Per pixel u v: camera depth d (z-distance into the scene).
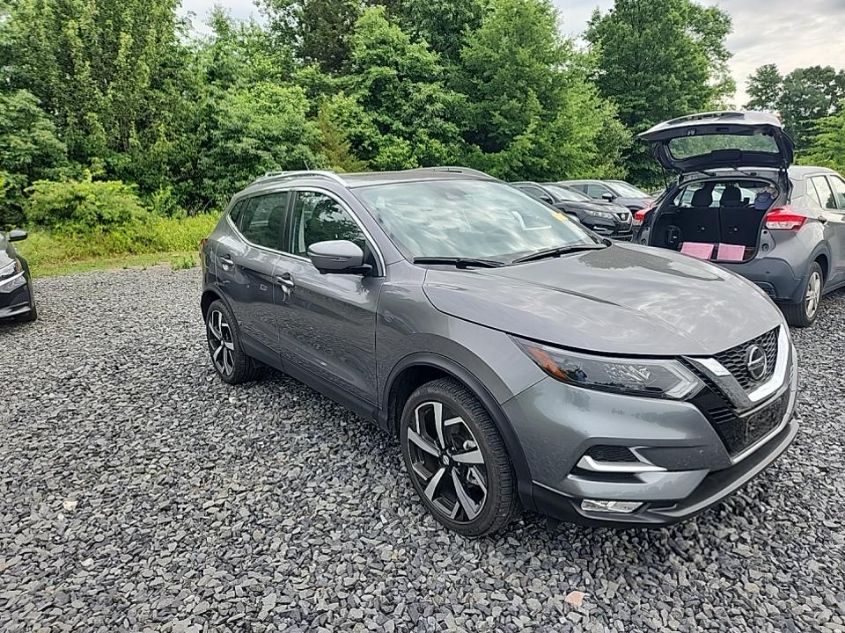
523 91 22.23
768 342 2.49
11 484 3.17
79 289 9.04
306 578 2.35
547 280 2.65
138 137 15.91
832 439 3.31
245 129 16.59
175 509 2.88
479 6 24.05
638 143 28.77
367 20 21.94
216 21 24.47
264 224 4.00
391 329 2.73
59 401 4.34
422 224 3.13
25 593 2.31
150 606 2.22
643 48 31.14
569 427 2.09
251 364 4.40
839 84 60.50
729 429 2.16
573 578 2.29
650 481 2.07
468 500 2.50
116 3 15.40
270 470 3.22
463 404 2.41
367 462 3.27
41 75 14.79
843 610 2.10
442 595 2.23
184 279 9.78
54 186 12.65
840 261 5.82
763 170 5.21
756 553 2.41
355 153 20.72
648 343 2.13
